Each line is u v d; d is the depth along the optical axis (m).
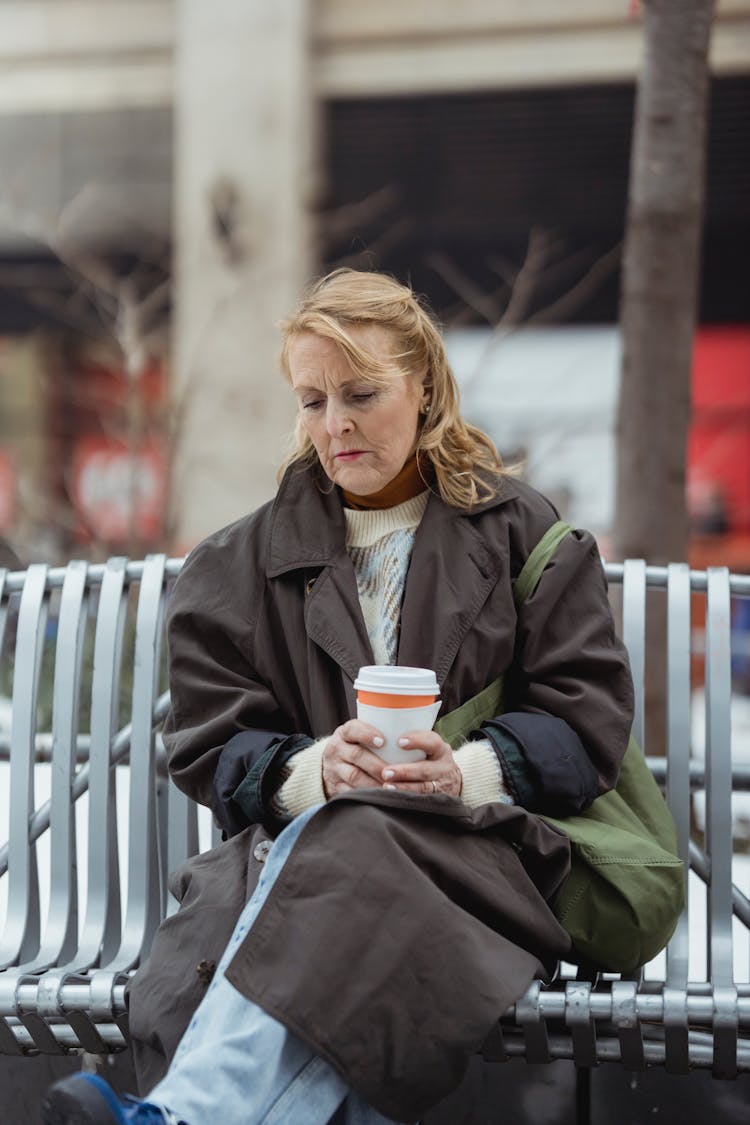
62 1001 2.54
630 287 4.29
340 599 2.69
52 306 12.62
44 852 4.14
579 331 12.07
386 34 11.62
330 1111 2.17
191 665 2.73
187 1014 2.35
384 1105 2.16
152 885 2.96
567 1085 2.85
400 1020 2.17
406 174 11.91
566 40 11.42
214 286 11.50
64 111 12.16
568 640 2.65
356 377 2.62
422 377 2.75
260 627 2.73
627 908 2.45
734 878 3.74
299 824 2.29
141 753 2.96
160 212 12.07
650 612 4.20
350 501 2.83
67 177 12.21
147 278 12.15
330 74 11.77
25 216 11.60
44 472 12.31
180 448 10.45
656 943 2.50
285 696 2.72
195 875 2.55
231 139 11.46
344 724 2.50
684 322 4.25
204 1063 2.14
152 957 2.46
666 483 4.25
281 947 2.21
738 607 9.34
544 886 2.45
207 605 2.74
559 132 11.69
